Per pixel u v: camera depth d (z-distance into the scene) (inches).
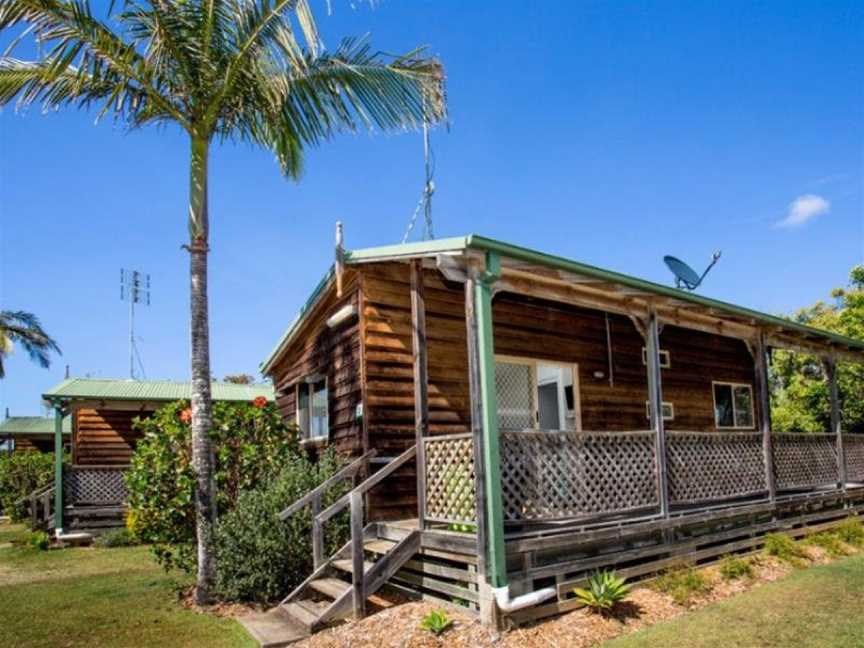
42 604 312.5
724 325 359.9
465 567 264.8
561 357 409.1
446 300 366.3
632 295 297.6
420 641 213.8
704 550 309.3
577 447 263.6
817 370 840.3
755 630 217.5
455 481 248.7
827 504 418.3
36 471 810.2
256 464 370.9
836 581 280.2
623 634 218.2
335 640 227.1
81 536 539.8
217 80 323.3
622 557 269.9
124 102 323.6
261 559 287.9
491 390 233.8
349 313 357.7
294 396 500.4
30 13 281.4
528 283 267.9
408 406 346.0
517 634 215.0
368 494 322.3
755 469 353.7
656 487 291.4
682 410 481.1
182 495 335.3
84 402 619.2
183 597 312.2
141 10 303.3
